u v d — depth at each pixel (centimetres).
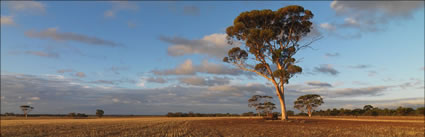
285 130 2644
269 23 4197
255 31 3884
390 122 4316
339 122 4334
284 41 4378
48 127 3403
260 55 4228
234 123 4309
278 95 4256
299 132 2402
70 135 2248
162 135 2198
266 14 4044
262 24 4222
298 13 4059
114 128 3138
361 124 3697
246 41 4159
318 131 2494
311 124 3778
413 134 2158
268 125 3581
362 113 10662
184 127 3353
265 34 3869
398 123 3956
